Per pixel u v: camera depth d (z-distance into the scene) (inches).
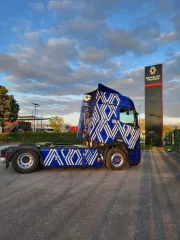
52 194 217.8
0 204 187.8
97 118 342.3
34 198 204.4
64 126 1806.1
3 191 227.5
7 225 147.4
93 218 159.8
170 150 653.9
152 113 797.9
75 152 338.0
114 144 345.1
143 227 145.9
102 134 343.0
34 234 135.2
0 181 273.0
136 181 275.7
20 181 273.3
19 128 1900.8
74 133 1111.0
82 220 156.1
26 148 323.9
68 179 285.4
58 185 253.9
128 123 354.6
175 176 306.7
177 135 723.4
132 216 163.9
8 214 166.1
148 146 783.1
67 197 208.2
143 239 130.3
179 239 130.6
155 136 788.6
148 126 800.3
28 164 325.7
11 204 187.8
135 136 357.1
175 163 431.8
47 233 136.6
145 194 219.8
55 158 331.9
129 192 226.5
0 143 976.3
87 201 196.9
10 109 1373.0
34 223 150.6
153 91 799.7
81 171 340.2
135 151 358.3
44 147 341.1
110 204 189.5
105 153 346.6
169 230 141.8
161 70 785.6
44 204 188.2
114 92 354.0
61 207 181.3
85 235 134.6
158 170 352.8
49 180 279.4
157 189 238.8
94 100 355.3
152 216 164.2
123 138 350.6
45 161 328.8
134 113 358.3
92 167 373.7
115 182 269.9
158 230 141.7
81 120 412.8
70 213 168.7
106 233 137.3
